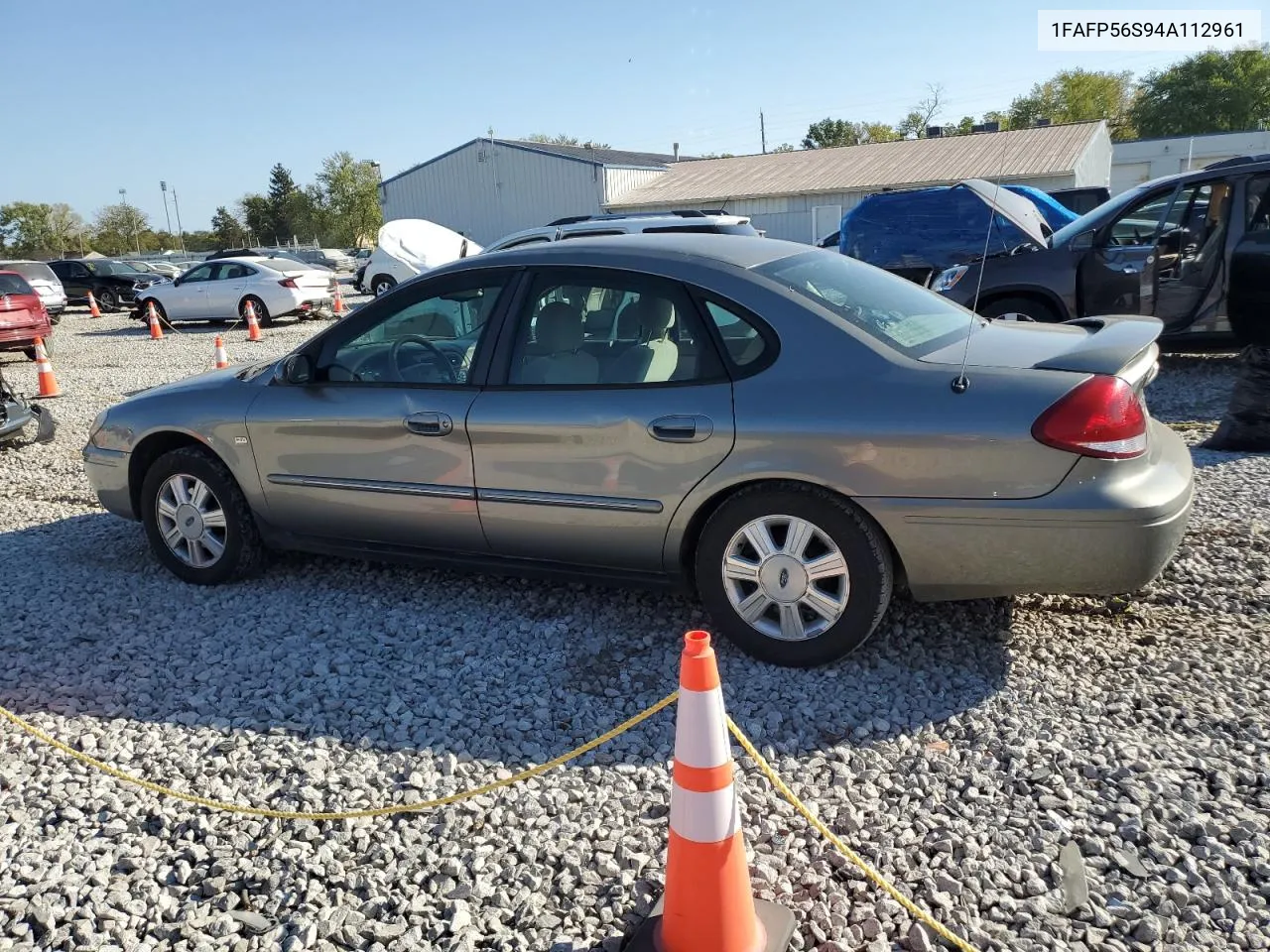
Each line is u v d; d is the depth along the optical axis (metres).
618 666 3.83
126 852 2.84
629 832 2.83
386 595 4.65
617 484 3.80
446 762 3.20
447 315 4.21
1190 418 7.36
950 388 3.36
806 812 2.45
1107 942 2.35
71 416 10.33
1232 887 2.49
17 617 4.60
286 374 4.53
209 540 4.82
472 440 4.05
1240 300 7.45
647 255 3.91
